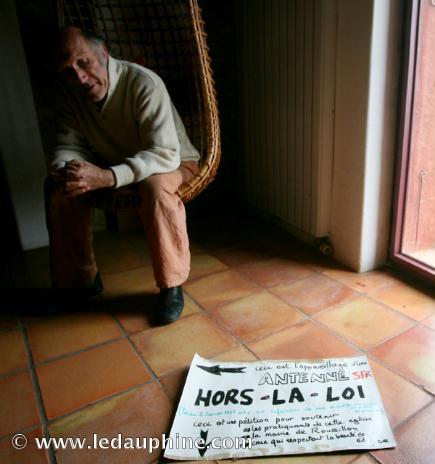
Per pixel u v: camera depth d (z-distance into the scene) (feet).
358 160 4.76
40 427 3.07
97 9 5.69
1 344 4.07
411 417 2.98
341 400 3.14
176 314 4.30
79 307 4.68
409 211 5.09
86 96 4.18
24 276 5.44
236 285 5.00
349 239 5.17
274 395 3.21
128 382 3.49
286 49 5.47
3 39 5.37
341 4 4.54
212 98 4.79
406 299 4.52
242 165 7.34
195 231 6.77
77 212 4.35
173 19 5.98
